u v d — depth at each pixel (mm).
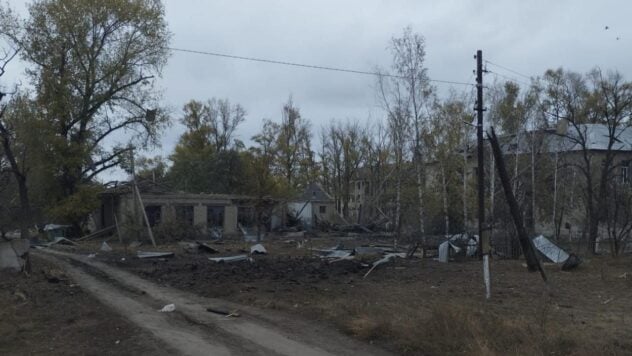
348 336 9367
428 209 35125
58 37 41781
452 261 24031
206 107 78062
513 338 8383
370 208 67375
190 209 49219
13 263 17312
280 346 8688
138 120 45125
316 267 20438
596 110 40031
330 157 85250
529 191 40750
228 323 10430
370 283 16391
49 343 8922
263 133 73125
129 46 44000
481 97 24781
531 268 19578
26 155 26578
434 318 9297
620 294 14562
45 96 41125
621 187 30953
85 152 42250
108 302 12844
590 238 29781
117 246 34750
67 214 41969
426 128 35594
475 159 45219
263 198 50562
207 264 21766
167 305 12281
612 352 7930
